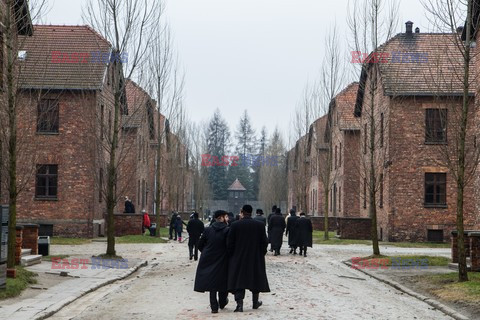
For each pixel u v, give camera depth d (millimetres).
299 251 30891
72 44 37531
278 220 28781
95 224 37781
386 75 37781
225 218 13430
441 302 14406
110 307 13391
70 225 37031
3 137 18047
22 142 17891
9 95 16266
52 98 36000
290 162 77312
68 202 37062
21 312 12250
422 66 38219
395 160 37906
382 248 33188
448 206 37719
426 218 37719
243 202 127875
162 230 49969
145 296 15133
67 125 36812
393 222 37875
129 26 24578
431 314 13055
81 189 37031
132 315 12305
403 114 37812
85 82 35500
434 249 32625
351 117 52094
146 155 56938
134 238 36875
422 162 37719
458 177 16797
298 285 17406
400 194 37844
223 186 132125
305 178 52875
